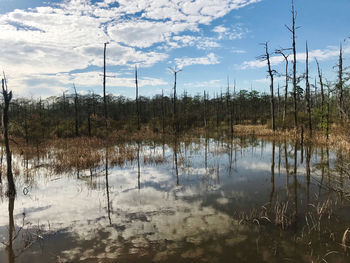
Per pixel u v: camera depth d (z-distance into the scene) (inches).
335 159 474.3
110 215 254.2
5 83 322.3
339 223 220.4
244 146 722.2
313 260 169.3
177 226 225.1
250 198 291.9
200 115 1701.5
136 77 1213.7
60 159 530.0
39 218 250.8
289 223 218.7
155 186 352.5
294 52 738.8
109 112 1916.8
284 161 492.7
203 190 327.3
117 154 600.1
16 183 384.5
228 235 206.4
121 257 178.5
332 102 665.0
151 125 1221.7
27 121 853.8
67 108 1697.8
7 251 190.7
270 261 169.8
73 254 183.9
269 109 2066.9
